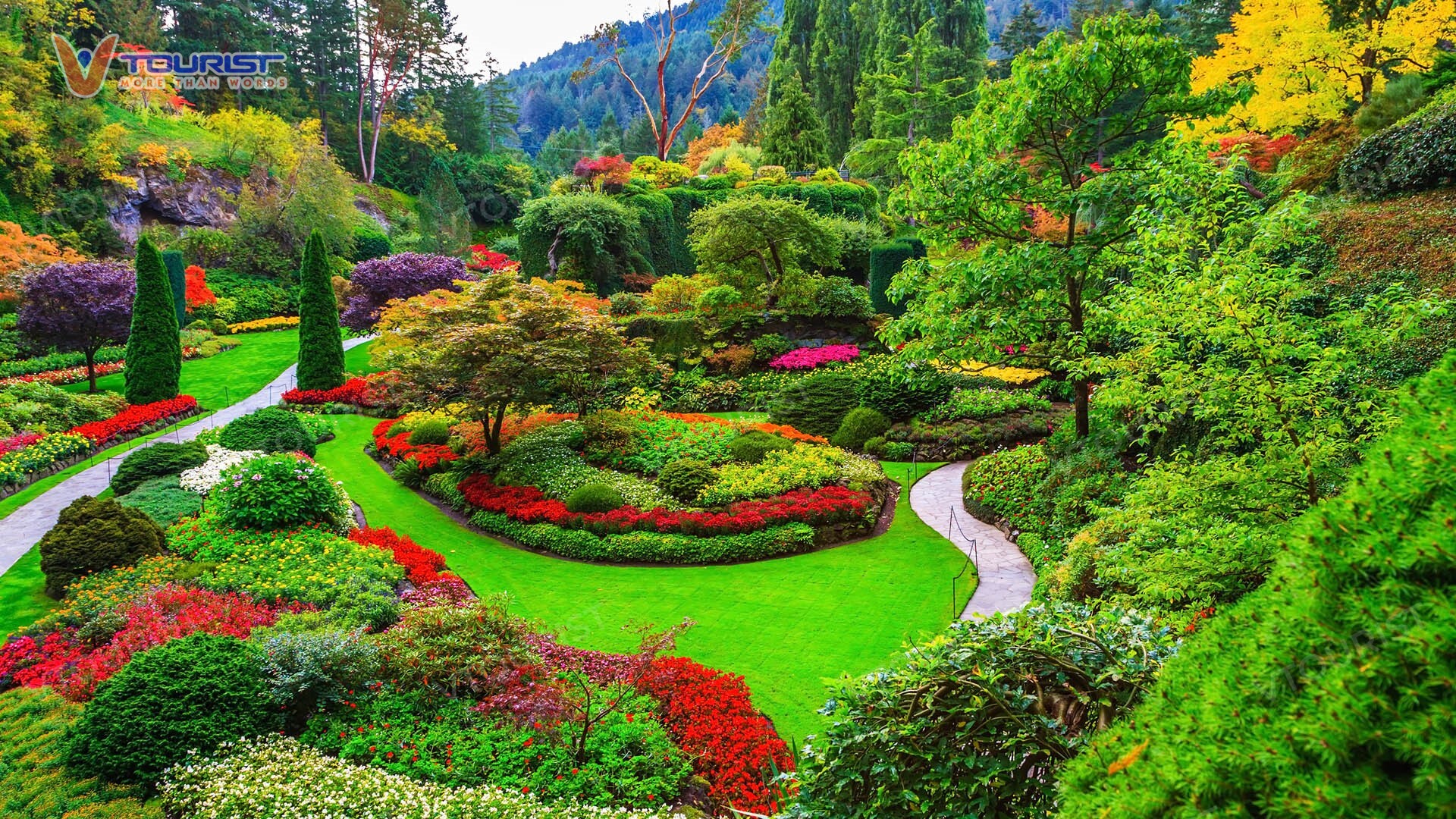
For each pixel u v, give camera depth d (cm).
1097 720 384
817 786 427
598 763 655
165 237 4075
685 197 3722
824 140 4488
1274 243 693
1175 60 1102
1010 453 1562
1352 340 644
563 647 908
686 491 1485
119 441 1992
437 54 6619
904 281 1374
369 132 6425
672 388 2494
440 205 5450
